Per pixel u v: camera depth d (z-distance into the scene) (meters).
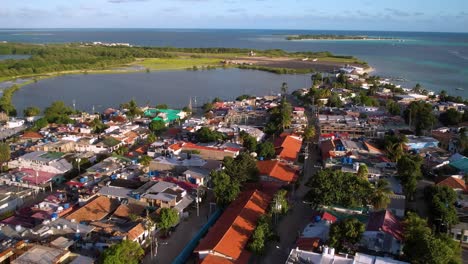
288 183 151.00
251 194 133.25
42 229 112.62
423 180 163.50
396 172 156.50
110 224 119.62
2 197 139.88
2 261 97.50
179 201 133.62
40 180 154.00
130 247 100.00
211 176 141.25
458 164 169.25
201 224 128.25
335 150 182.88
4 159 173.38
